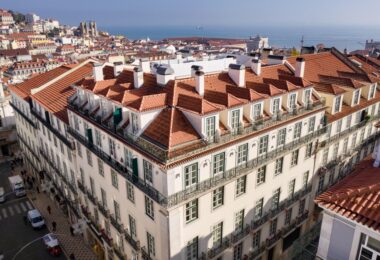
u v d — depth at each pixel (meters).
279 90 27.77
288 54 60.81
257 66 32.44
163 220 21.58
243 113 25.61
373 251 14.19
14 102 59.75
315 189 36.28
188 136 21.80
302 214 35.50
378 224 13.56
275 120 27.12
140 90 26.97
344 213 14.55
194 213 23.23
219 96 24.52
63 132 37.81
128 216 26.92
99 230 33.47
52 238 38.34
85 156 32.59
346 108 37.88
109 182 28.69
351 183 17.20
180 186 21.31
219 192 24.62
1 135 65.69
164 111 23.42
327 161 37.19
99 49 198.25
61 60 138.12
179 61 40.31
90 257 36.97
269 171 28.70
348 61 46.97
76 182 37.09
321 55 46.81
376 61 56.88
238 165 25.23
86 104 30.91
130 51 186.75
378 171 18.06
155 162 20.30
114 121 24.83
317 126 32.81
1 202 47.97
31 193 51.34
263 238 30.98
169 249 22.00
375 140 45.56
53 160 44.75
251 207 28.16
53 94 43.50
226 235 26.59
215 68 35.12
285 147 29.11
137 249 26.28
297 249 27.16
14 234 40.91
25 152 59.81
